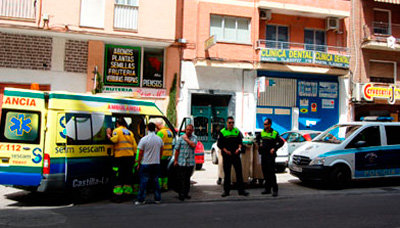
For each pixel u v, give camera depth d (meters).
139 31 15.47
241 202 7.76
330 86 19.70
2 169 7.05
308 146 10.11
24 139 7.14
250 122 17.98
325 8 18.83
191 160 7.96
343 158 9.34
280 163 11.76
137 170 7.84
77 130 7.43
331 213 6.64
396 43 20.05
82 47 15.62
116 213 6.55
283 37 19.09
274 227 5.60
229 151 8.35
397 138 10.14
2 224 5.62
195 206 7.28
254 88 18.14
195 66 17.17
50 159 7.02
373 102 19.41
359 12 20.00
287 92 19.00
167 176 8.90
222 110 18.05
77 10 14.70
